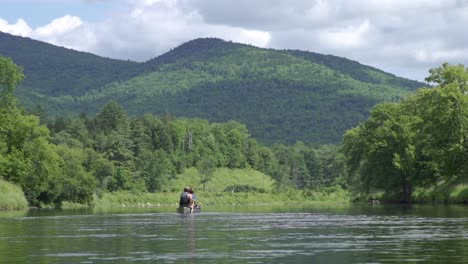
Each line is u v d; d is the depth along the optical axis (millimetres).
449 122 99312
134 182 199750
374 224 51125
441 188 109500
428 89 106188
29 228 48531
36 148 114125
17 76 119188
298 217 66438
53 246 34000
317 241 36469
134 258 28750
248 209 104125
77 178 127562
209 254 30234
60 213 82438
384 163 123875
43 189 114312
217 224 53969
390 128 123688
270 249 32281
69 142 199375
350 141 138750
